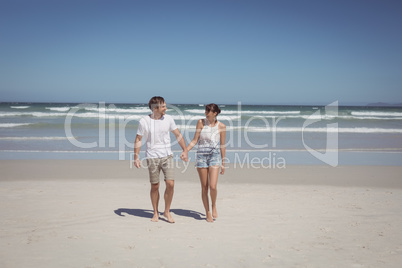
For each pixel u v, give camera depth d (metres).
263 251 3.58
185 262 3.28
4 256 3.32
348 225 4.48
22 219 4.56
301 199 5.95
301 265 3.23
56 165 9.27
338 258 3.40
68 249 3.54
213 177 4.60
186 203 5.68
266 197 6.09
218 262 3.29
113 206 5.38
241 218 4.80
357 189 6.88
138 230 4.23
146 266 3.16
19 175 7.95
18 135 15.95
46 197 5.86
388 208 5.36
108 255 3.41
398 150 13.07
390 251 3.59
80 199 5.78
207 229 4.30
